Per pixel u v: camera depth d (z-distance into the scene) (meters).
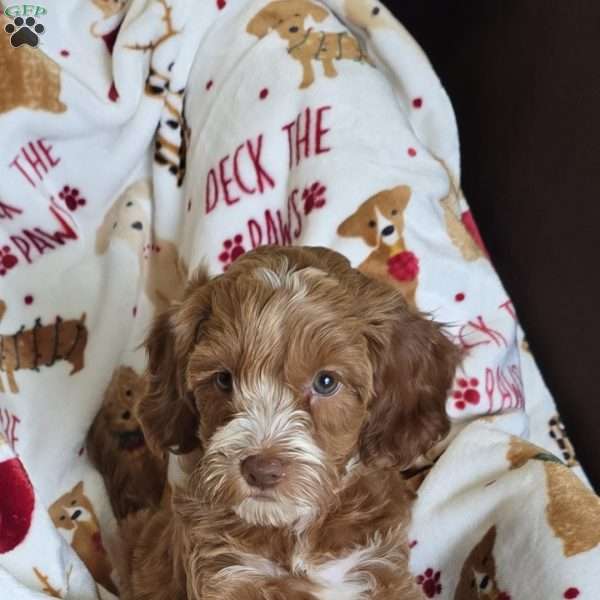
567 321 0.69
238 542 0.52
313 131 0.70
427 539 0.61
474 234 0.76
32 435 0.69
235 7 0.76
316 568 0.53
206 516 0.52
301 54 0.73
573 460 0.69
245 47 0.74
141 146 0.76
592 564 0.53
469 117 0.78
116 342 0.73
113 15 0.76
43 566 0.57
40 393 0.71
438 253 0.69
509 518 0.58
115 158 0.76
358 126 0.71
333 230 0.68
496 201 0.76
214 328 0.49
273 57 0.73
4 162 0.72
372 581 0.54
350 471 0.53
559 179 0.68
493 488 0.60
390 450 0.54
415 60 0.74
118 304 0.73
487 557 0.59
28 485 0.58
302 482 0.47
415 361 0.54
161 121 0.76
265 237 0.71
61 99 0.73
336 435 0.49
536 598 0.54
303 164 0.70
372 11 0.74
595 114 0.64
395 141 0.71
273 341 0.47
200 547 0.52
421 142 0.75
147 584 0.58
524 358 0.73
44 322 0.74
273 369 0.47
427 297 0.69
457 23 0.79
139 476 0.71
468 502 0.61
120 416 0.72
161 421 0.54
